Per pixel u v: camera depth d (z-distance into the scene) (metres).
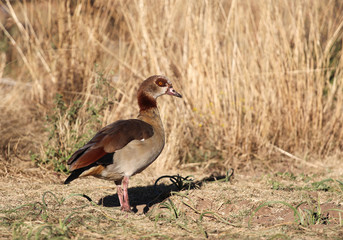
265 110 13.66
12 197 8.99
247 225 7.67
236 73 13.62
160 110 13.36
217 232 7.26
